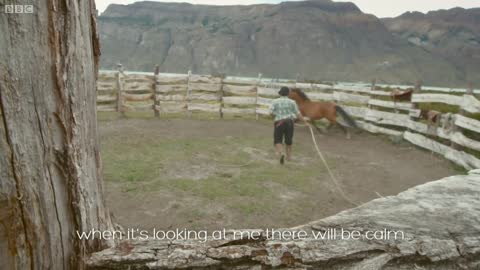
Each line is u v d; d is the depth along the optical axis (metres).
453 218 1.36
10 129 0.80
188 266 1.00
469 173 2.08
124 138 8.20
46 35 0.82
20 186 0.82
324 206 4.52
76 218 0.93
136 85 11.67
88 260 0.96
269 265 1.05
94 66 1.06
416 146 8.67
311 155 7.55
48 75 0.83
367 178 5.95
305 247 1.09
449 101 7.64
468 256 1.21
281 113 6.59
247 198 4.61
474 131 7.04
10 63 0.78
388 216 1.35
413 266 1.16
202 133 9.45
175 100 12.09
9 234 0.83
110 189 4.72
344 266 1.10
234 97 12.36
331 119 9.70
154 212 4.03
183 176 5.47
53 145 0.86
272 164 6.55
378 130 10.09
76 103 0.91
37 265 0.88
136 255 0.99
